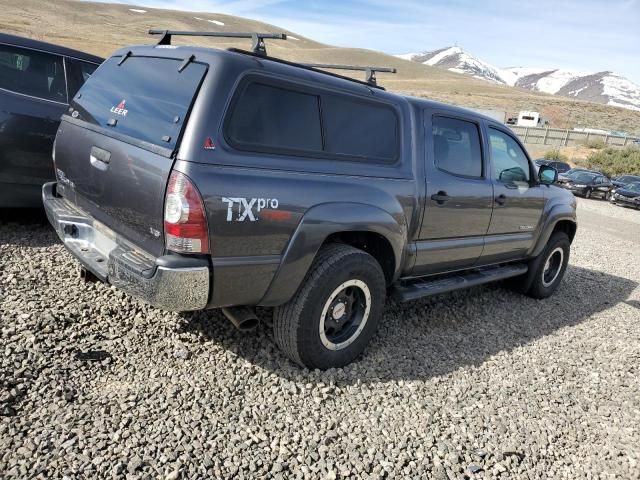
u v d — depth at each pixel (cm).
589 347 484
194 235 273
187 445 265
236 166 285
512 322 515
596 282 742
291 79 313
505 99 11419
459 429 320
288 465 266
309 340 336
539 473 293
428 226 417
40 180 516
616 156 3791
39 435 256
